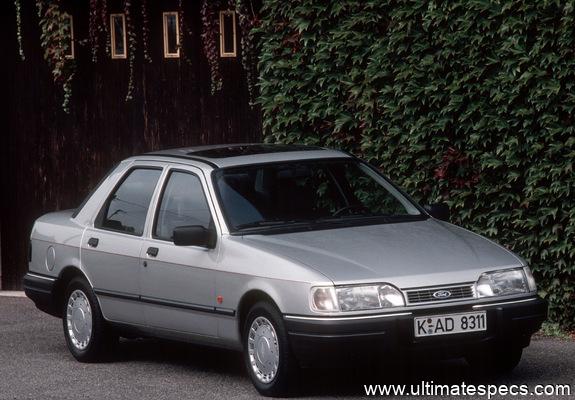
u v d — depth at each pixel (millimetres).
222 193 11555
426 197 14586
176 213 11922
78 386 11727
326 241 10914
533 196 13742
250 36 15711
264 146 12844
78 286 13047
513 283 10625
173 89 17219
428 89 14234
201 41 16969
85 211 13250
